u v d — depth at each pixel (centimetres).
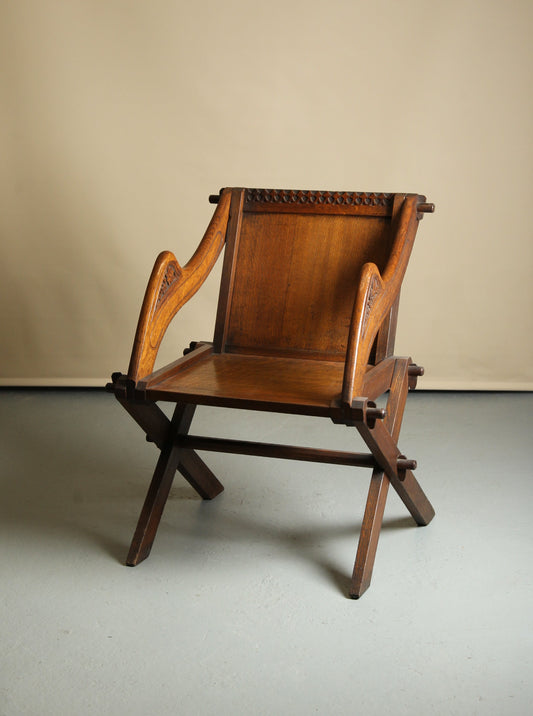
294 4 426
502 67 432
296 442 369
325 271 269
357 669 196
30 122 426
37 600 226
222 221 275
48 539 265
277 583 238
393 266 241
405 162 441
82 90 425
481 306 458
